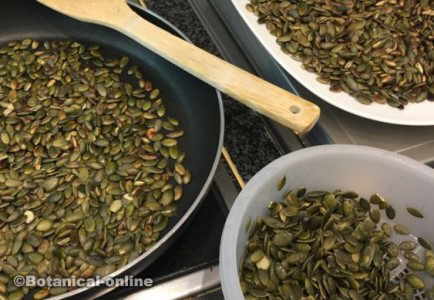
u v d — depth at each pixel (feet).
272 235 1.09
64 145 1.31
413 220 1.13
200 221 1.21
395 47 1.35
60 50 1.56
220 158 1.26
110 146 1.32
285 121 1.12
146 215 1.20
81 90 1.44
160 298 1.09
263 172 1.05
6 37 1.62
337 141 1.30
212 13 1.65
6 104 1.40
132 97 1.45
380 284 1.04
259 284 1.02
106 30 1.59
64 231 1.16
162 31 1.31
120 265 1.12
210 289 1.11
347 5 1.42
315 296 1.02
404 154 1.29
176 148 1.34
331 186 1.17
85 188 1.24
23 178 1.25
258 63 1.52
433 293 1.06
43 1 1.42
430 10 1.44
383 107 1.26
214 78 1.18
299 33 1.38
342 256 1.06
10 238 1.15
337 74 1.31
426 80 1.31
